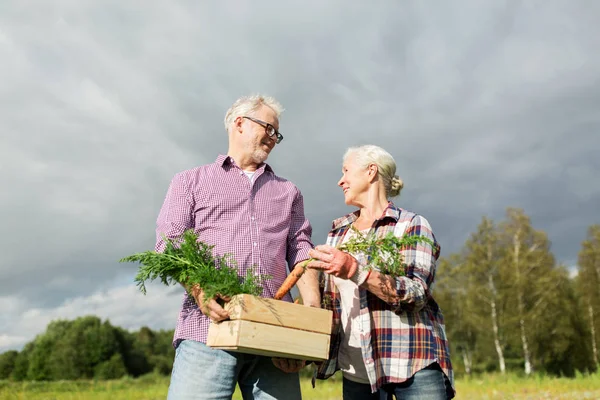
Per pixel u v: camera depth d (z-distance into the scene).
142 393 15.39
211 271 2.89
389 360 3.13
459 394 12.35
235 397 9.99
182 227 3.24
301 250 3.53
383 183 3.58
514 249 37.03
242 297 2.73
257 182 3.47
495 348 37.72
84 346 47.62
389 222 3.41
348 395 3.49
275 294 3.25
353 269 2.91
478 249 36.66
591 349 38.88
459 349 43.16
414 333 3.14
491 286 36.09
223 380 3.06
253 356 3.17
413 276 3.14
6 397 14.71
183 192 3.33
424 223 3.33
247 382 3.25
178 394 3.04
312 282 3.42
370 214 3.53
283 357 3.08
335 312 3.51
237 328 2.71
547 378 18.20
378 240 3.04
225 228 3.26
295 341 2.84
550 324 35.00
